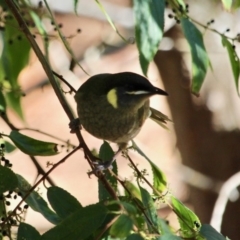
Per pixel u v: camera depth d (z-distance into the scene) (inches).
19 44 381.7
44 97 901.8
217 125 616.7
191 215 277.0
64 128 870.4
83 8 592.7
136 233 227.8
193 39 297.1
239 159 614.2
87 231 245.6
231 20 573.9
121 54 845.2
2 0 362.3
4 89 392.8
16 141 276.7
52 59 570.3
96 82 353.4
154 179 305.4
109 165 291.3
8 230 263.0
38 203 281.0
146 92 345.4
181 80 600.7
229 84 613.0
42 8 373.1
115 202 225.0
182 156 634.2
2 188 267.6
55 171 836.6
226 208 598.5
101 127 353.7
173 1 308.0
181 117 616.1
